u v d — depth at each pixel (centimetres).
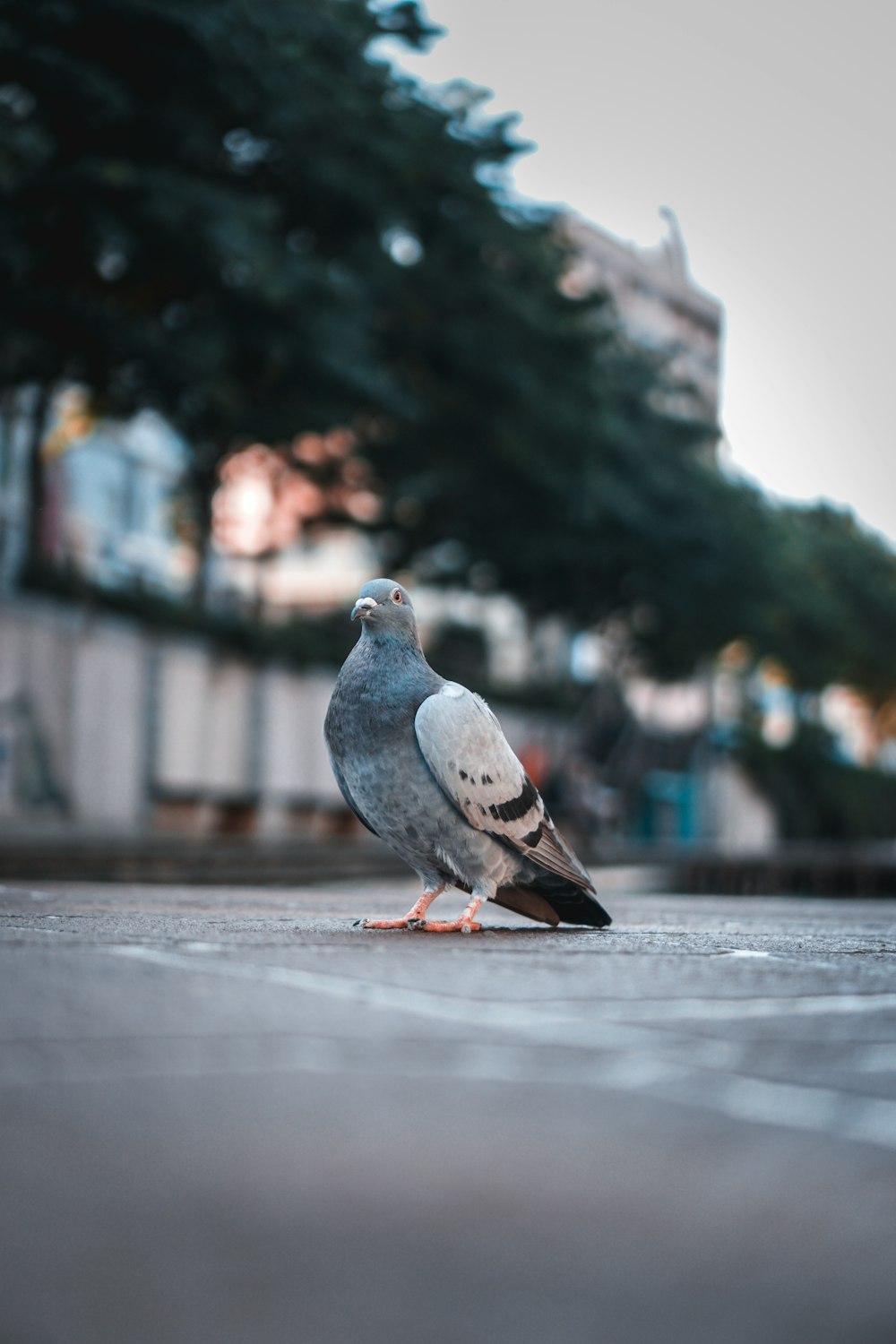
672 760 4716
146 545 3581
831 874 1828
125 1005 209
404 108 2044
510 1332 82
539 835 427
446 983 247
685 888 1766
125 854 1509
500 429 2569
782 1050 187
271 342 1984
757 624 3562
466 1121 141
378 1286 90
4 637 2541
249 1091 152
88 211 1694
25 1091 149
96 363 1980
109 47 1636
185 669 3009
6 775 2552
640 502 3166
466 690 421
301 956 293
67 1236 100
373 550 3388
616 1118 144
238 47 1648
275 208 1806
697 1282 93
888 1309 89
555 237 2505
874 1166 127
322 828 3481
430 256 2300
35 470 2445
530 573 3197
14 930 356
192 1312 85
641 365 3309
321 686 3441
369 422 2598
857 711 6444
